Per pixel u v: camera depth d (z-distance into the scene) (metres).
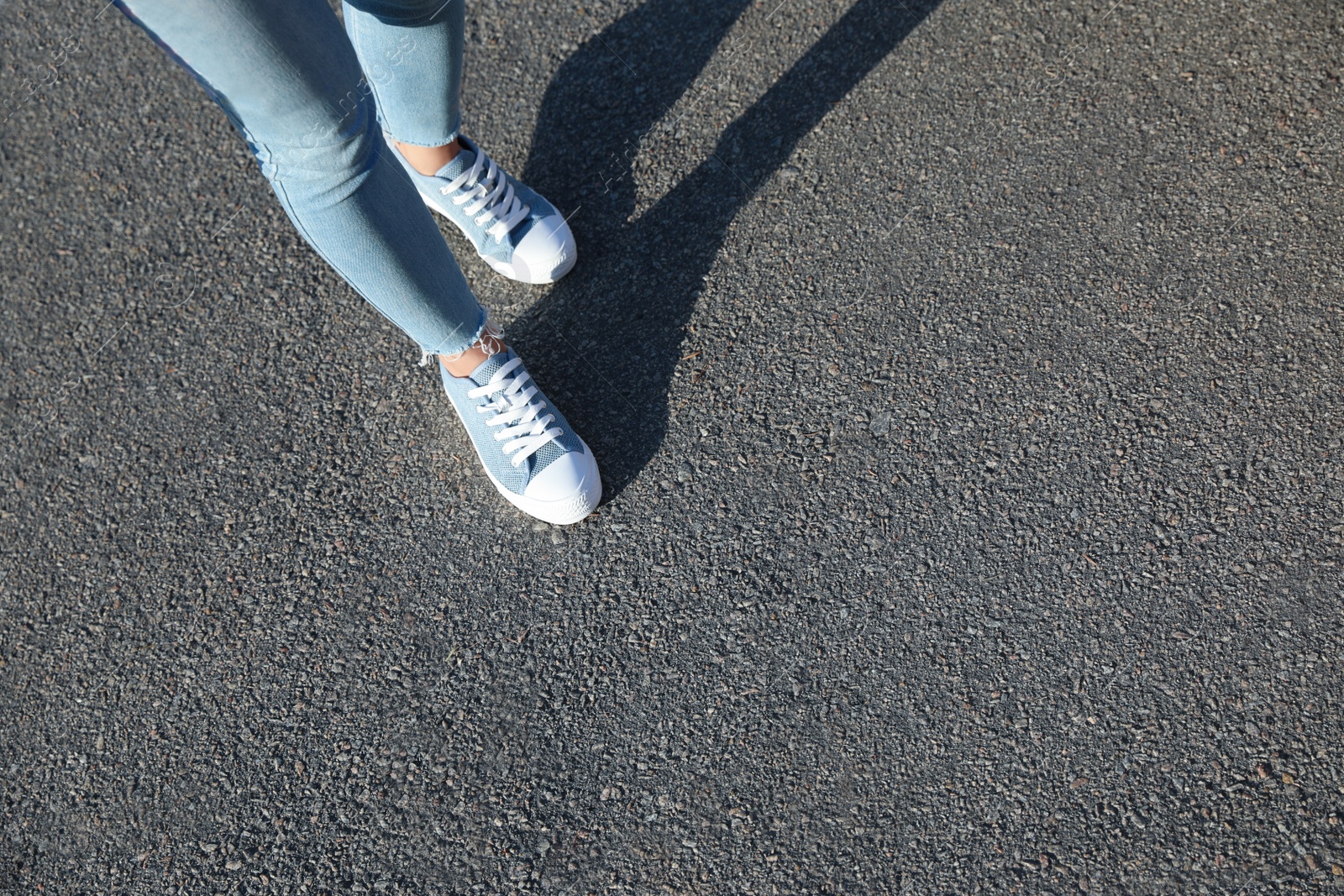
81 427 2.14
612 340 2.07
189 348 2.19
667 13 2.39
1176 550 1.74
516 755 1.74
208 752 1.81
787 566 1.82
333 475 2.02
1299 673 1.63
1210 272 1.94
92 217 2.37
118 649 1.92
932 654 1.72
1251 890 1.51
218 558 1.97
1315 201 1.97
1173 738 1.62
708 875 1.62
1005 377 1.92
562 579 1.86
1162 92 2.12
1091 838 1.57
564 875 1.65
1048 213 2.05
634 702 1.75
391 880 1.68
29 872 1.77
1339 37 2.12
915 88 2.21
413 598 1.88
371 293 1.51
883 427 1.91
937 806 1.62
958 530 1.81
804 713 1.71
